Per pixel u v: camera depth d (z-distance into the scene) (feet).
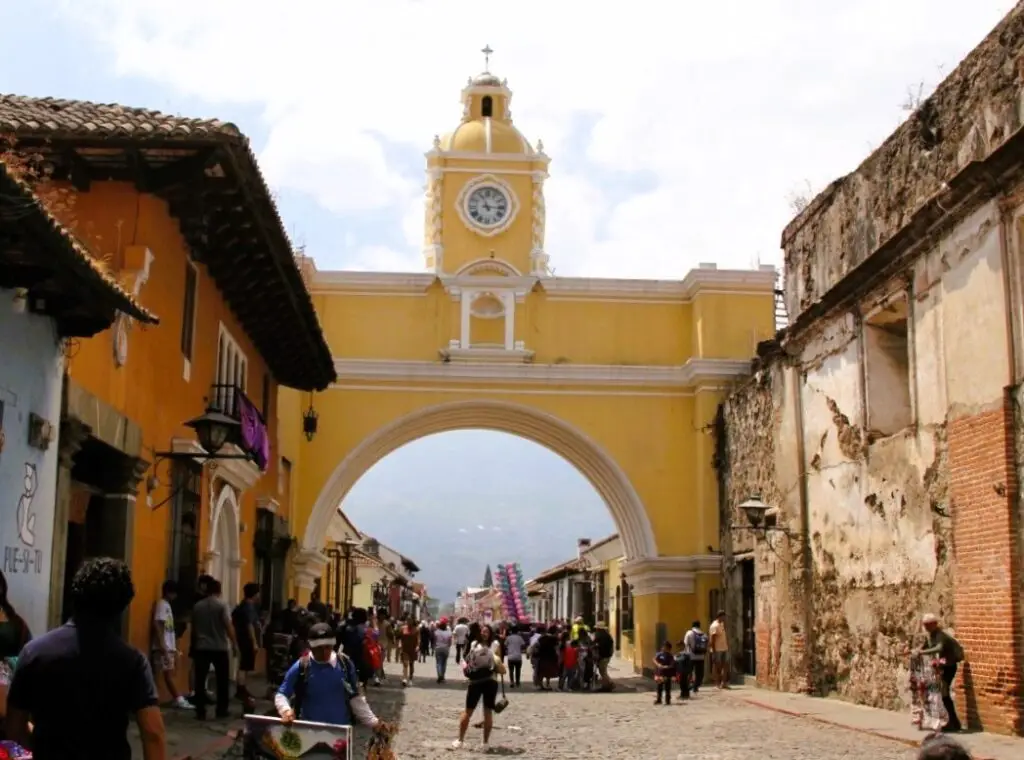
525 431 97.40
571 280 93.71
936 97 49.44
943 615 46.65
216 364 53.52
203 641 41.06
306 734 21.79
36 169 35.70
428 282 93.04
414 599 252.01
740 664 79.51
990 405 42.06
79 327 30.63
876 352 55.11
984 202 42.52
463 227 97.55
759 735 46.16
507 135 100.48
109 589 14.79
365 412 91.40
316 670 24.44
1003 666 40.57
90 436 33.68
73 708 14.24
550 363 92.79
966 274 44.16
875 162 55.93
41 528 29.30
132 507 38.75
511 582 245.65
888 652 52.37
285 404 86.74
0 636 22.63
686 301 94.84
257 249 50.03
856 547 56.29
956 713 43.42
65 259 25.53
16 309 27.20
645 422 92.68
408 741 45.14
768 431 72.33
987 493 42.14
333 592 126.72
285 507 84.23
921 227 47.44
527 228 98.07
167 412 43.88
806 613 62.54
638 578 93.71
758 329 91.76
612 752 41.50
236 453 51.75
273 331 63.46
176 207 42.37
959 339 44.70
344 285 93.15
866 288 54.39
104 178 39.19
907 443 50.31
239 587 60.59
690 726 50.88
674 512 91.61
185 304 47.21
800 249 67.00
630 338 94.17
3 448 26.66
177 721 39.17
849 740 43.34
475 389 92.17
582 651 81.87
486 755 40.93
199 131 37.47
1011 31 43.21
